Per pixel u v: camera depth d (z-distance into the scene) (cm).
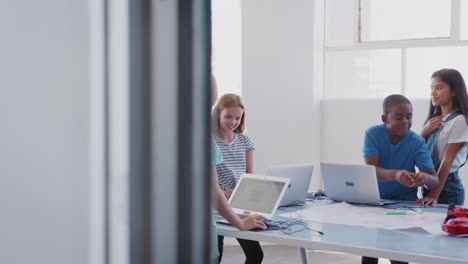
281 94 524
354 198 299
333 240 215
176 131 49
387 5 500
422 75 489
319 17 519
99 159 52
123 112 51
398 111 308
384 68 504
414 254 190
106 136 51
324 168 310
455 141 335
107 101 52
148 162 50
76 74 54
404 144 316
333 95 527
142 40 50
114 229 52
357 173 290
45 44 55
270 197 254
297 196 296
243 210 259
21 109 56
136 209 50
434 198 321
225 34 532
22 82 56
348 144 522
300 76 520
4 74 57
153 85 49
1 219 58
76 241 54
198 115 49
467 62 473
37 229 56
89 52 52
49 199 56
